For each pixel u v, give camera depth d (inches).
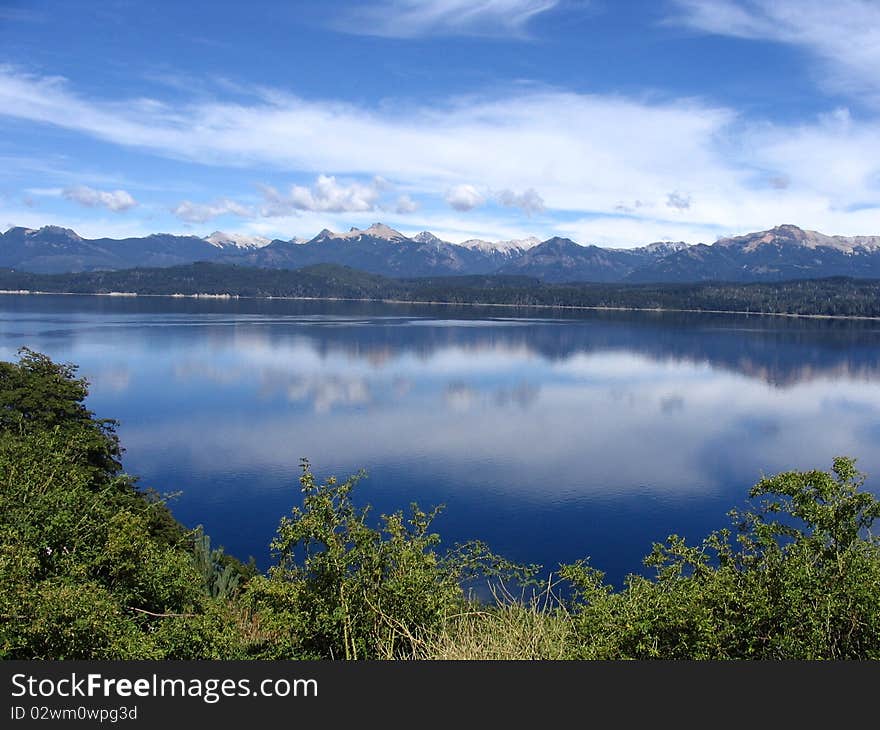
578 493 2474.2
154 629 361.4
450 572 389.4
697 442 3346.5
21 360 1373.0
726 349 7795.3
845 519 319.3
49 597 291.7
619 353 7332.7
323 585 340.2
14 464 498.3
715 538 357.4
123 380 4746.6
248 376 5142.7
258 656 333.1
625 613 307.0
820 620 285.9
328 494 363.3
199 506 2235.5
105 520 429.4
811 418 4010.8
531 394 4726.9
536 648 320.8
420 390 4798.2
